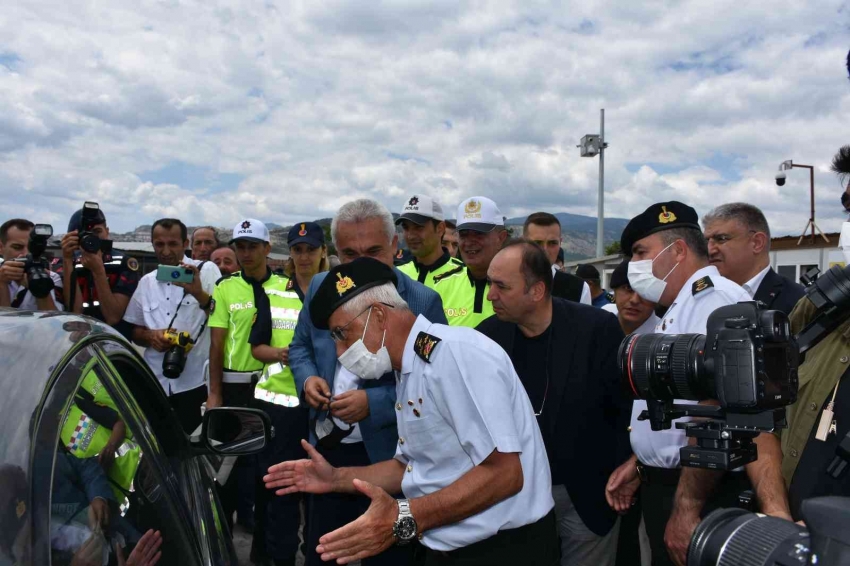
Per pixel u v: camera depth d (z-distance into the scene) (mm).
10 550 936
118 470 1380
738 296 2195
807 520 841
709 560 1051
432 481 1913
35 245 3691
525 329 2701
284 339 3779
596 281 5766
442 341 1826
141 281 4449
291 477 2209
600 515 2643
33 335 1266
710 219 3703
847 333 1787
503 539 1868
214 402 4195
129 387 1689
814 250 11648
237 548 4172
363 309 1979
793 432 1864
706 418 1576
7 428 1042
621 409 2629
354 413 2561
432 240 3975
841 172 1954
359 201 2973
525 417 1933
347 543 1731
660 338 1655
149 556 1364
